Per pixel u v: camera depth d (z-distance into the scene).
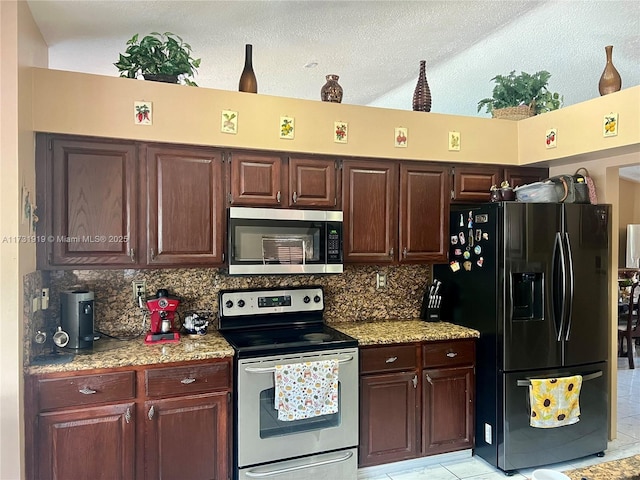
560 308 2.75
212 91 2.47
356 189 2.83
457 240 3.04
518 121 3.20
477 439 2.86
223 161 2.55
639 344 5.89
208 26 2.53
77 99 2.21
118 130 2.29
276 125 2.59
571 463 2.81
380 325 3.04
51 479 2.02
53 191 2.21
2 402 1.87
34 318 2.18
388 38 2.93
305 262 2.65
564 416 2.72
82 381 2.06
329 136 2.71
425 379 2.75
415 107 3.02
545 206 2.74
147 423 2.16
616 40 3.14
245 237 2.53
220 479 2.29
